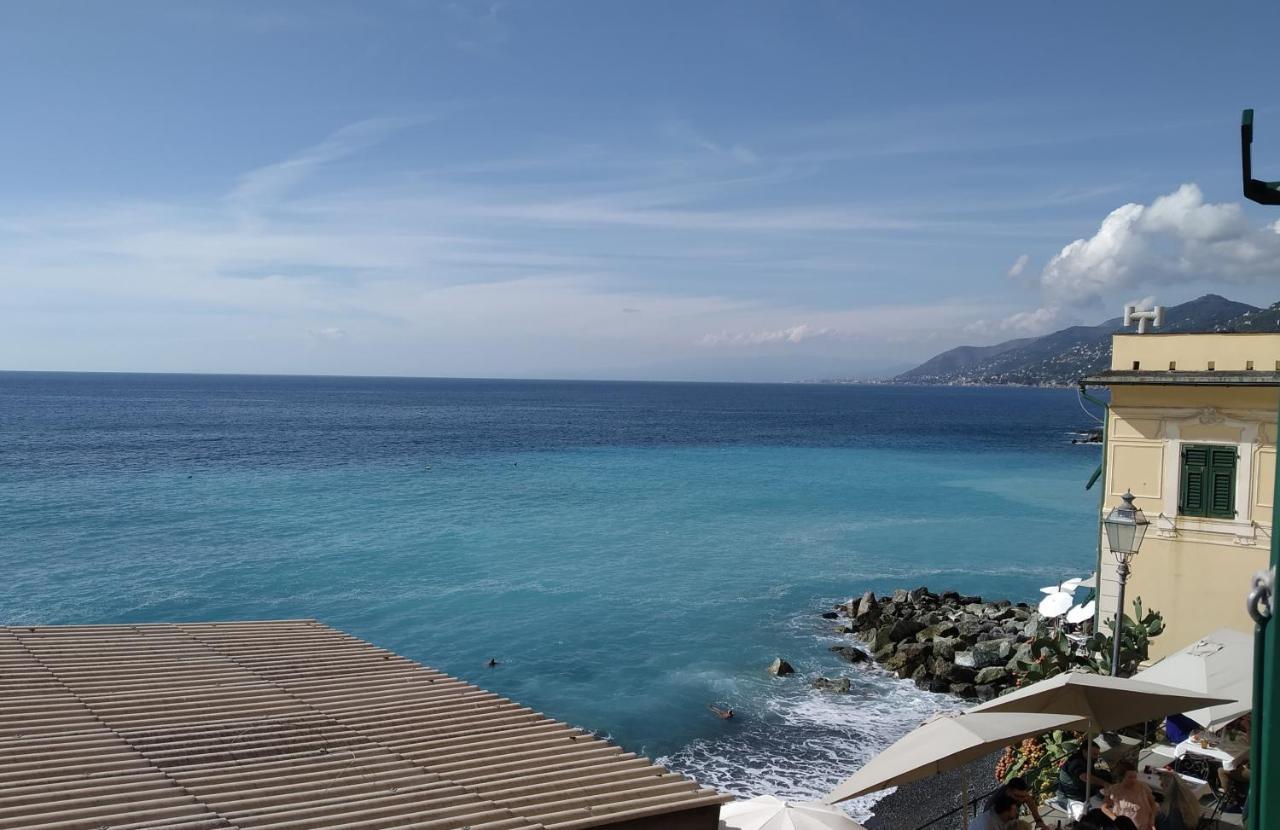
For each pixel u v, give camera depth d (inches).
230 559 1528.1
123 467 2800.2
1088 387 756.6
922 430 5462.6
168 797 322.3
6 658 471.8
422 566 1505.9
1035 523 2028.8
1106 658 605.3
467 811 331.6
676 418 6550.2
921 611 1232.2
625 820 340.5
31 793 315.0
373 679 484.7
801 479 2785.4
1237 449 701.9
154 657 494.3
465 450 3622.0
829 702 954.7
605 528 1873.8
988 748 380.8
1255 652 80.9
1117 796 421.4
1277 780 78.0
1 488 2299.5
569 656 1080.8
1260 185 96.6
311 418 5634.8
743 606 1307.8
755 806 430.3
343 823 313.1
